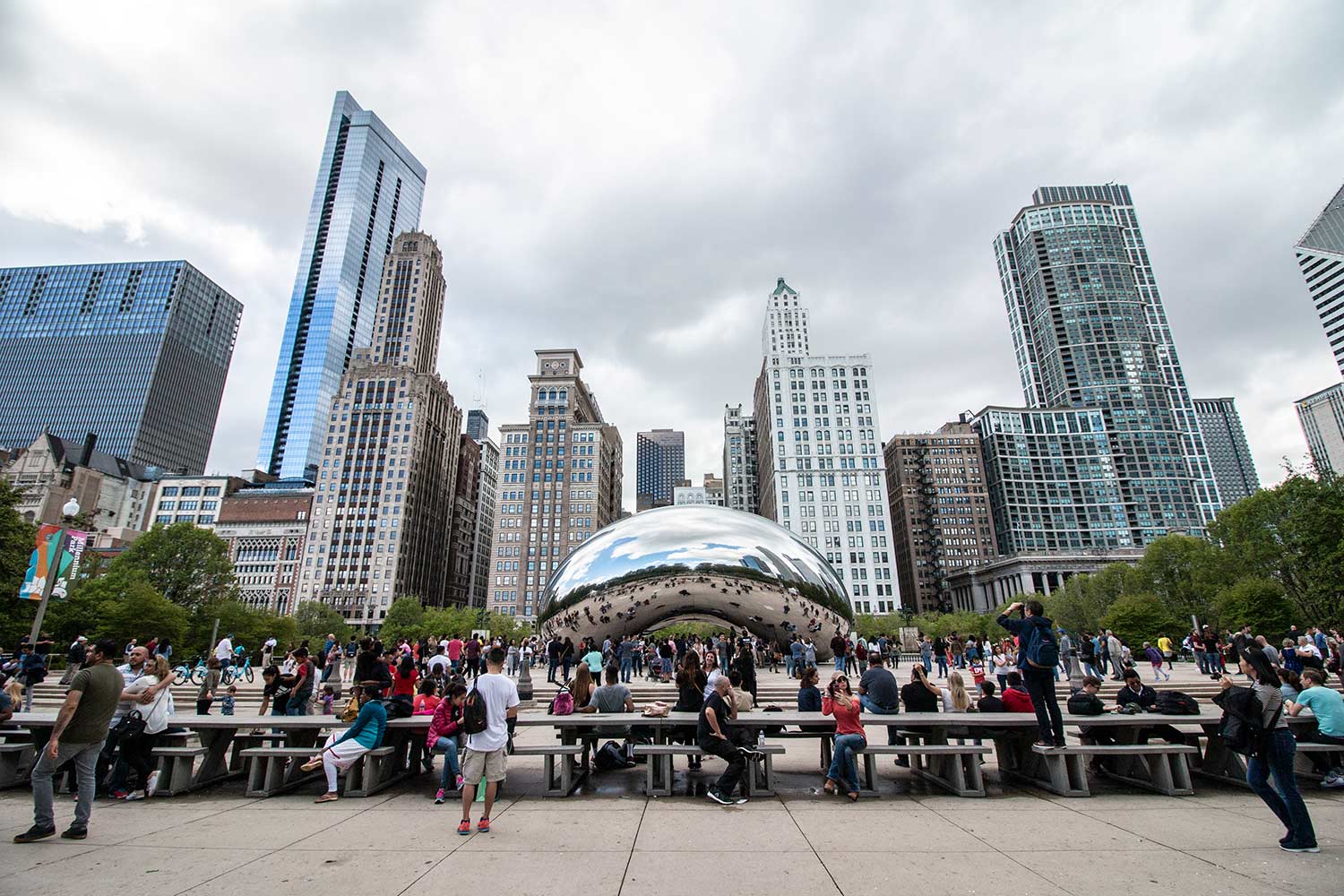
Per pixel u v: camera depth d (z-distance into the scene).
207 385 170.38
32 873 4.82
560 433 126.88
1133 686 9.05
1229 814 6.46
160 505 127.50
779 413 124.06
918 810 6.68
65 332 160.75
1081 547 141.12
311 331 173.75
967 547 139.12
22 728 8.05
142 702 7.60
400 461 119.50
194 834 5.90
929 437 146.50
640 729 8.45
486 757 6.06
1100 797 7.26
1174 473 147.25
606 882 4.60
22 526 36.72
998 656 18.98
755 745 7.93
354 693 8.48
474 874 4.76
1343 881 4.59
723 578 24.00
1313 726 8.28
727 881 4.61
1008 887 4.48
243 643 50.78
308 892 4.43
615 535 26.56
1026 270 178.50
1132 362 158.12
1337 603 41.25
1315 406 137.25
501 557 121.62
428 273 151.00
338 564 113.75
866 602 111.19
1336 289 126.81
